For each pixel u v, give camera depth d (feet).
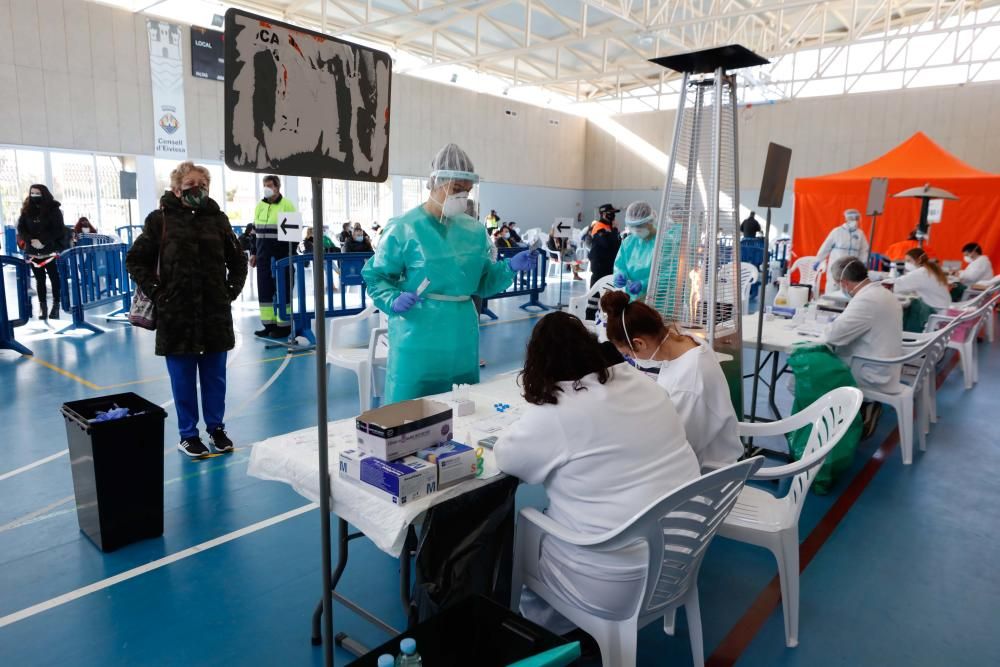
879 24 46.39
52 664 6.22
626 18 34.50
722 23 43.60
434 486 5.22
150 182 36.01
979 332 23.22
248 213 41.96
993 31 44.52
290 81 4.00
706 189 9.32
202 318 10.55
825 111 52.29
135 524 8.41
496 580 5.52
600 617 5.26
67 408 8.42
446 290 8.59
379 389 15.40
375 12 40.04
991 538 9.04
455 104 52.21
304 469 5.69
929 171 30.73
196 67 36.88
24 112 31.17
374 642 6.58
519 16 42.86
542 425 5.19
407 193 49.88
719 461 6.90
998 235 29.78
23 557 8.07
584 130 66.18
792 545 6.61
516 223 60.08
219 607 7.15
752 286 33.55
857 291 11.58
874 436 13.15
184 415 11.03
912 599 7.59
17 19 30.55
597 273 20.48
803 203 33.58
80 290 21.59
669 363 6.98
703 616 7.25
